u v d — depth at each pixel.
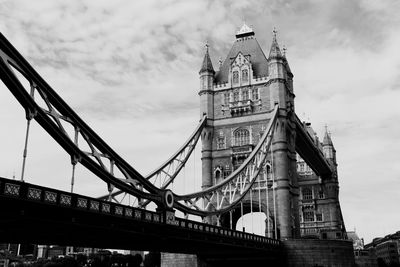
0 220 21.34
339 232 99.75
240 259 60.34
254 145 70.94
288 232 65.81
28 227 24.47
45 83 24.80
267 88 74.00
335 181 114.25
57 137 25.05
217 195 69.12
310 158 96.50
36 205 21.86
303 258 61.66
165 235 32.62
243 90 75.38
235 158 71.62
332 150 117.69
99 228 26.25
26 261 144.00
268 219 67.25
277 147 69.75
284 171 68.62
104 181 28.38
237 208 71.44
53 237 28.66
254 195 69.44
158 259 135.38
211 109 75.94
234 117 74.44
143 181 31.59
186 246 39.88
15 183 20.89
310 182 113.25
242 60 77.06
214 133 74.88
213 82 77.81
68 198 23.95
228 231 43.81
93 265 158.25
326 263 61.41
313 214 111.06
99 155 28.14
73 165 25.84
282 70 73.62
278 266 62.19
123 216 28.05
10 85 22.39
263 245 54.38
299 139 83.56
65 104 26.09
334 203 110.25
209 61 78.69
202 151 74.25
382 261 168.50
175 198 36.28
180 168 61.97
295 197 71.94
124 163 30.03
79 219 24.77
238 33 82.50
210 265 62.69
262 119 72.50
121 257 160.00
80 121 27.08
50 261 145.12
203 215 43.00
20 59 23.23
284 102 71.94
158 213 32.41
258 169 63.28
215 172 72.50
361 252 114.06
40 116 24.05
